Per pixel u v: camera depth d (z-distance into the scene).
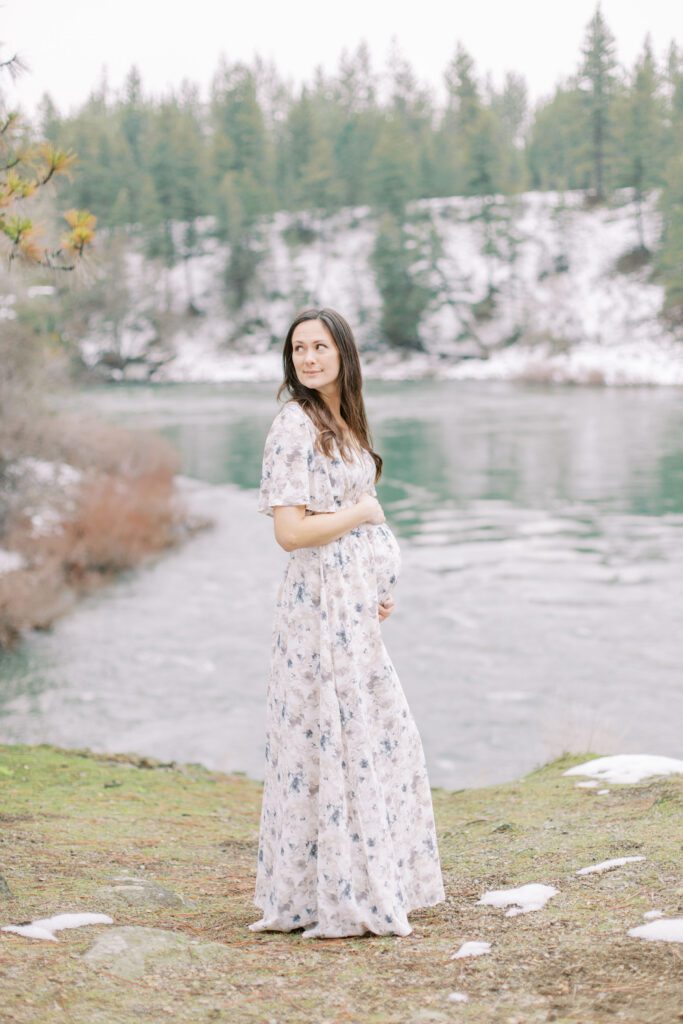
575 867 3.54
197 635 15.79
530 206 98.94
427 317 85.56
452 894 3.43
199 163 101.50
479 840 4.34
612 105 96.75
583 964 2.46
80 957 2.62
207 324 92.62
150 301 90.81
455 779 9.91
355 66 135.38
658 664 13.64
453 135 118.00
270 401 59.09
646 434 39.81
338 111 129.75
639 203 90.12
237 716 12.20
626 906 2.92
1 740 11.19
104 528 20.84
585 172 105.06
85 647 15.17
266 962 2.69
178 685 13.42
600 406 51.97
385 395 60.97
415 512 26.00
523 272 88.56
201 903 3.55
